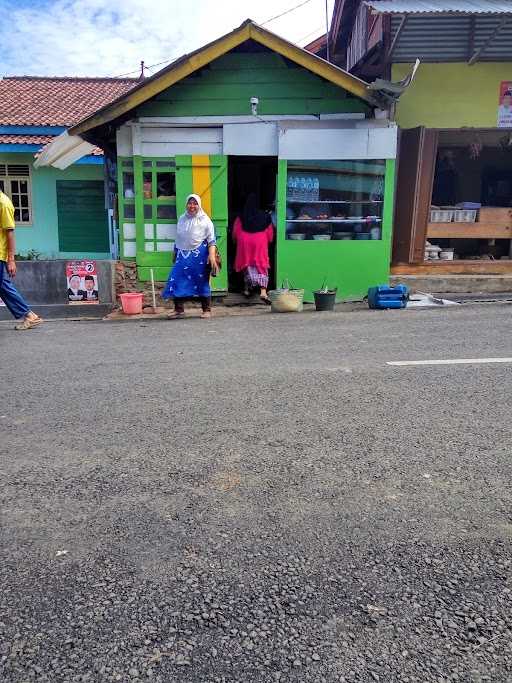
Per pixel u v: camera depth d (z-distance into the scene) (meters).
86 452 3.50
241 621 2.07
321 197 9.71
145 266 9.96
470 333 6.68
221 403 4.33
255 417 4.01
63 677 1.84
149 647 1.96
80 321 8.73
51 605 2.17
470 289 10.45
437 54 10.23
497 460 3.26
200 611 2.12
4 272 7.66
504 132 10.74
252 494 2.93
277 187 9.69
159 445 3.57
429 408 4.11
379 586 2.23
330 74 8.94
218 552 2.46
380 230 9.80
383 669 1.85
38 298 9.88
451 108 10.45
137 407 4.30
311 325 7.61
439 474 3.11
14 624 2.08
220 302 10.12
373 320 7.84
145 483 3.07
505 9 8.62
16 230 15.22
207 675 1.84
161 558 2.42
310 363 5.46
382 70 10.49
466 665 1.86
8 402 4.49
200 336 7.07
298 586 2.24
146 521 2.70
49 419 4.08
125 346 6.56
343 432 3.71
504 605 2.12
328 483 3.03
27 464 3.35
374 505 2.80
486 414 3.97
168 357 5.91
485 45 9.45
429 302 9.44
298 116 9.58
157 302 10.03
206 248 8.63
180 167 9.64
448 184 13.15
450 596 2.17
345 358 5.62
